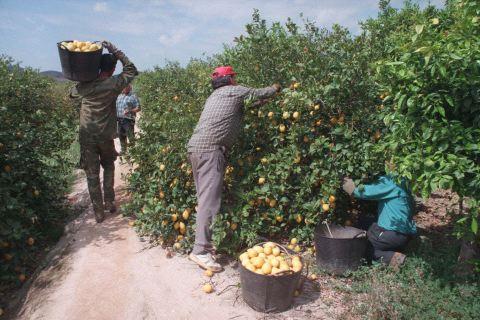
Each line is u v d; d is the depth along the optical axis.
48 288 3.99
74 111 9.83
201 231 3.90
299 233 4.39
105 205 5.57
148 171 5.07
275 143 4.33
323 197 4.19
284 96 4.24
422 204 5.41
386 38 4.88
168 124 4.94
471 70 2.86
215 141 3.85
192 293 3.64
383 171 4.12
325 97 4.11
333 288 3.70
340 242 3.75
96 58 4.58
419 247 4.19
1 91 6.09
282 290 3.27
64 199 6.00
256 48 4.64
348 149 4.13
